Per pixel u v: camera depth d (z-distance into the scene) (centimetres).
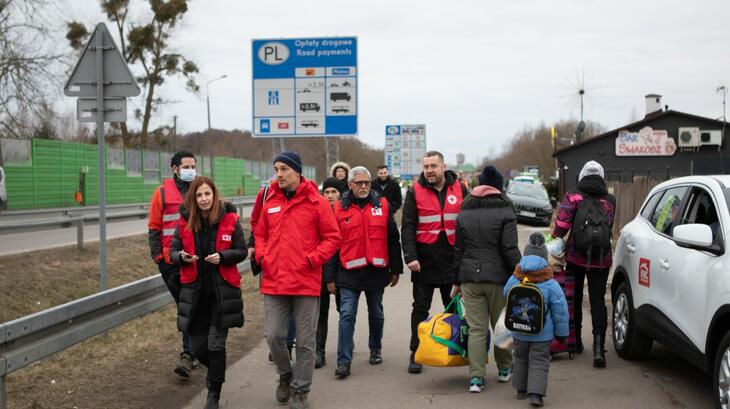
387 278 695
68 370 670
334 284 680
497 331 600
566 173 4303
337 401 582
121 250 1381
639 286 668
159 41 3862
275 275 566
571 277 720
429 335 625
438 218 666
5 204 2686
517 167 9438
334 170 955
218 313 557
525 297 553
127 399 585
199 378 657
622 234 748
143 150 3891
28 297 962
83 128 4947
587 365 689
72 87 802
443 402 575
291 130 1881
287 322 581
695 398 574
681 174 4062
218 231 563
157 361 713
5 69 2391
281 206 576
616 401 568
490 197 618
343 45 1864
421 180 673
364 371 683
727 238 518
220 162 4847
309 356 569
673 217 641
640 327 657
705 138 3938
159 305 736
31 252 1179
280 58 1878
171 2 3772
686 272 561
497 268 605
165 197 654
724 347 479
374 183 1192
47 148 3084
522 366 578
